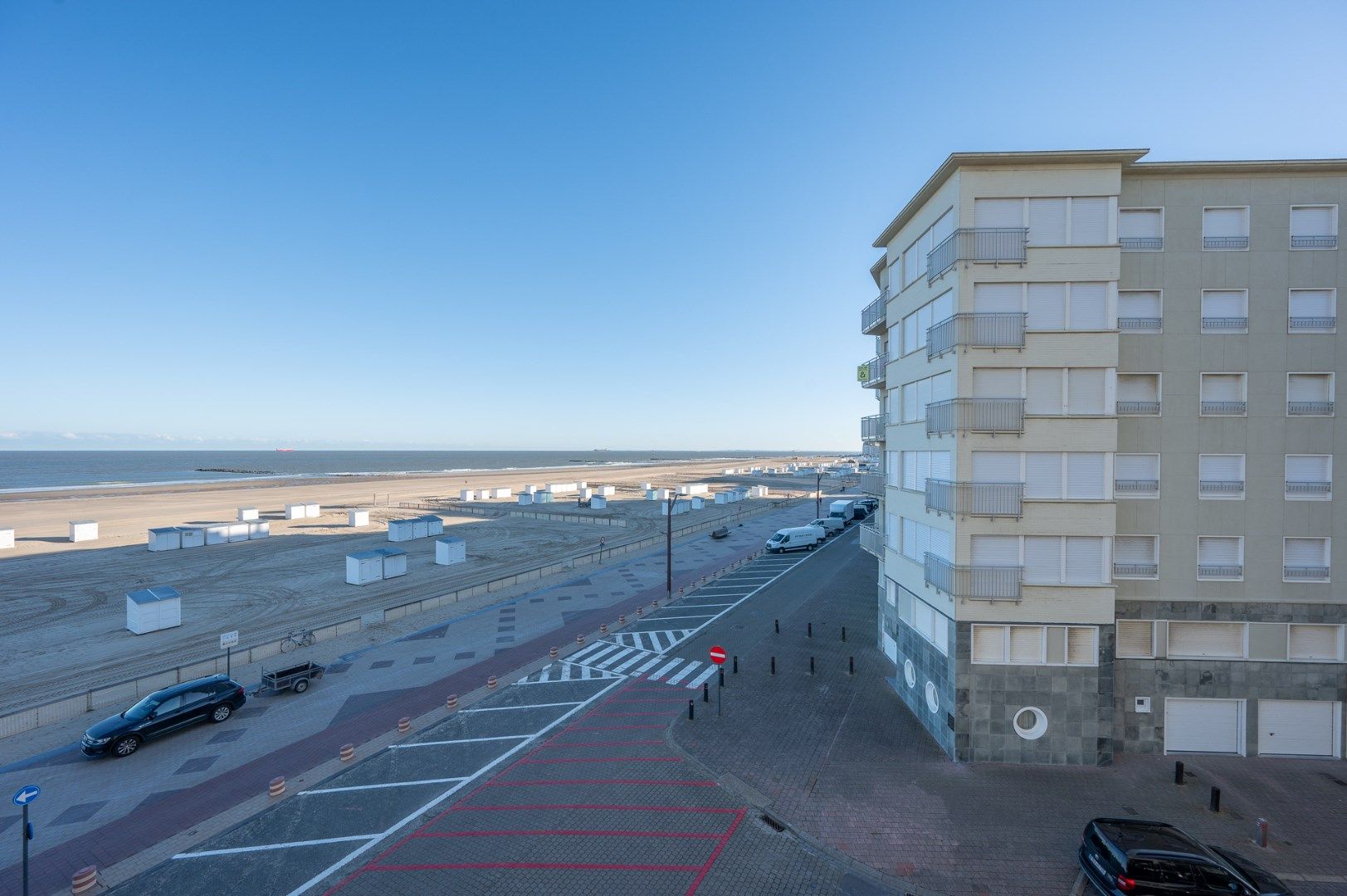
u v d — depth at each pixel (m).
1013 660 18.73
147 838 15.63
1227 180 19.22
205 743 20.80
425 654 29.83
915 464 22.03
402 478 172.88
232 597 41.91
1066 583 18.48
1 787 18.03
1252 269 19.14
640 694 24.64
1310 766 18.62
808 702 23.47
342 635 32.62
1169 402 19.28
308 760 19.61
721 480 163.12
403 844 15.32
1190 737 19.39
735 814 16.41
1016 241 18.38
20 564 53.03
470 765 19.20
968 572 18.56
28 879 14.14
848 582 42.88
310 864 14.59
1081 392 18.41
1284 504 19.09
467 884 13.83
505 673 27.28
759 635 31.84
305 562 53.88
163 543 58.47
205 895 13.54
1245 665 19.19
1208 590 19.28
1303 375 19.14
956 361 18.59
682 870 14.19
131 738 20.00
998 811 16.38
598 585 44.56
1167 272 19.25
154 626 34.41
